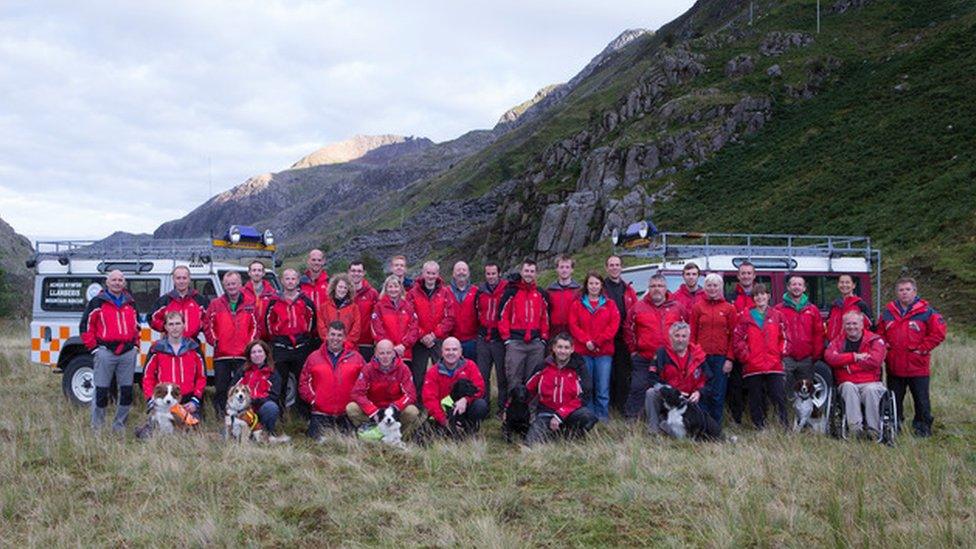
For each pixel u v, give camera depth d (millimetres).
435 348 10164
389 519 6098
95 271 11258
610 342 9828
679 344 8945
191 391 9148
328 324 9562
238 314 9648
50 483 6941
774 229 43938
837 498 6008
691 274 10078
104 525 5984
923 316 9281
